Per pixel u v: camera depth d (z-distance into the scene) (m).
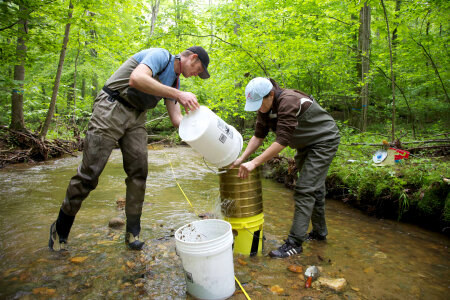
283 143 2.07
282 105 2.16
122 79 2.09
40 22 5.34
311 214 2.55
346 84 7.61
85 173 2.08
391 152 3.73
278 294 1.73
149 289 1.74
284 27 6.64
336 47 7.07
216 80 7.48
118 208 3.35
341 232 2.81
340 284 1.80
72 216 2.18
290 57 6.73
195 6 13.37
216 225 1.97
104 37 7.60
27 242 2.37
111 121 2.08
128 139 2.23
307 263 2.14
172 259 2.13
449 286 1.85
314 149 2.38
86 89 19.59
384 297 1.72
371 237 2.68
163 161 7.44
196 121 1.91
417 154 4.59
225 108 7.65
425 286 1.85
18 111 7.89
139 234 2.52
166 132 14.42
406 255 2.30
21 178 5.09
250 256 2.23
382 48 8.94
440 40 5.87
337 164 4.26
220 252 1.61
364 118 7.42
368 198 3.46
